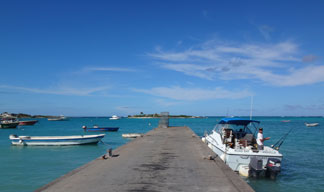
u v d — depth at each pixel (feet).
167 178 23.21
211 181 22.27
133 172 25.53
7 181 42.16
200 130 166.09
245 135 46.32
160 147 45.24
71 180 22.33
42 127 234.79
